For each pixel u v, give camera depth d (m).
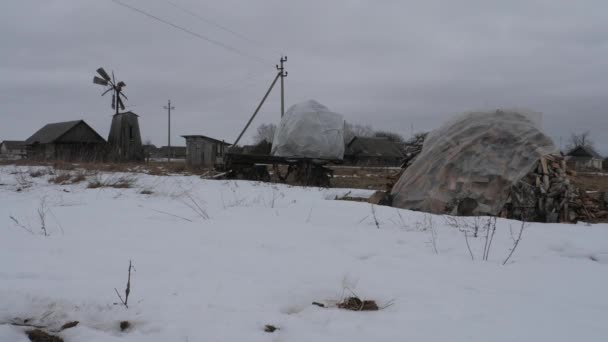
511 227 6.28
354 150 59.50
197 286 3.59
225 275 3.91
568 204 7.95
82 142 43.53
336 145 17.03
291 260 4.46
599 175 32.22
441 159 9.23
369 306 3.27
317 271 4.08
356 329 2.83
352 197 11.41
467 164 8.76
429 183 9.03
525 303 3.32
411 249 5.07
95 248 4.86
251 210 7.66
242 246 5.03
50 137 42.72
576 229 6.16
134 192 10.76
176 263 4.30
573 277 4.03
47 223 6.39
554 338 2.67
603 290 3.67
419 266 4.36
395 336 2.71
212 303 3.24
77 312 3.12
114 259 4.41
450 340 2.65
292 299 3.44
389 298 3.44
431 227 6.23
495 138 8.93
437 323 2.92
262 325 2.91
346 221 6.84
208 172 18.33
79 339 2.74
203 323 2.91
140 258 4.46
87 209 7.77
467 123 9.59
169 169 22.25
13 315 3.09
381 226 6.47
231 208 7.92
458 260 4.62
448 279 3.96
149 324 2.91
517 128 9.02
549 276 4.06
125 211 7.57
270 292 3.51
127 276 3.87
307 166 15.58
